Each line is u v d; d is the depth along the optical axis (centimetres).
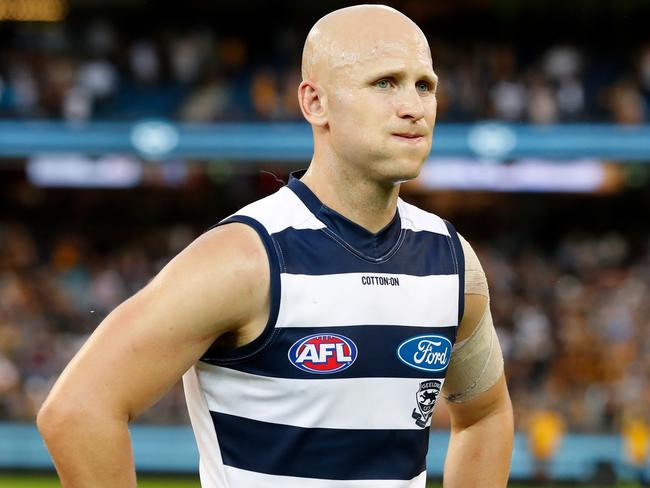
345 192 237
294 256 231
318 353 229
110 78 2138
